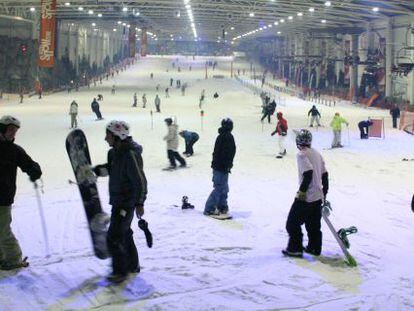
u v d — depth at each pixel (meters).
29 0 46.91
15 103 44.25
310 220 5.82
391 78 46.19
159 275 5.09
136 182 4.68
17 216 7.71
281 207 8.78
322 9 47.94
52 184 11.01
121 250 4.84
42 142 19.47
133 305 4.34
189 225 7.32
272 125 28.09
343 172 13.26
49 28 31.67
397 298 4.58
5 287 4.68
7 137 4.93
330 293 4.70
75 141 4.98
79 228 6.98
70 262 5.46
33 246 6.10
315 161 5.66
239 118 32.38
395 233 7.04
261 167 13.95
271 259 5.72
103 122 28.42
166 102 47.25
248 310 4.27
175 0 48.50
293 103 48.09
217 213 7.99
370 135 22.44
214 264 5.52
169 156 13.48
